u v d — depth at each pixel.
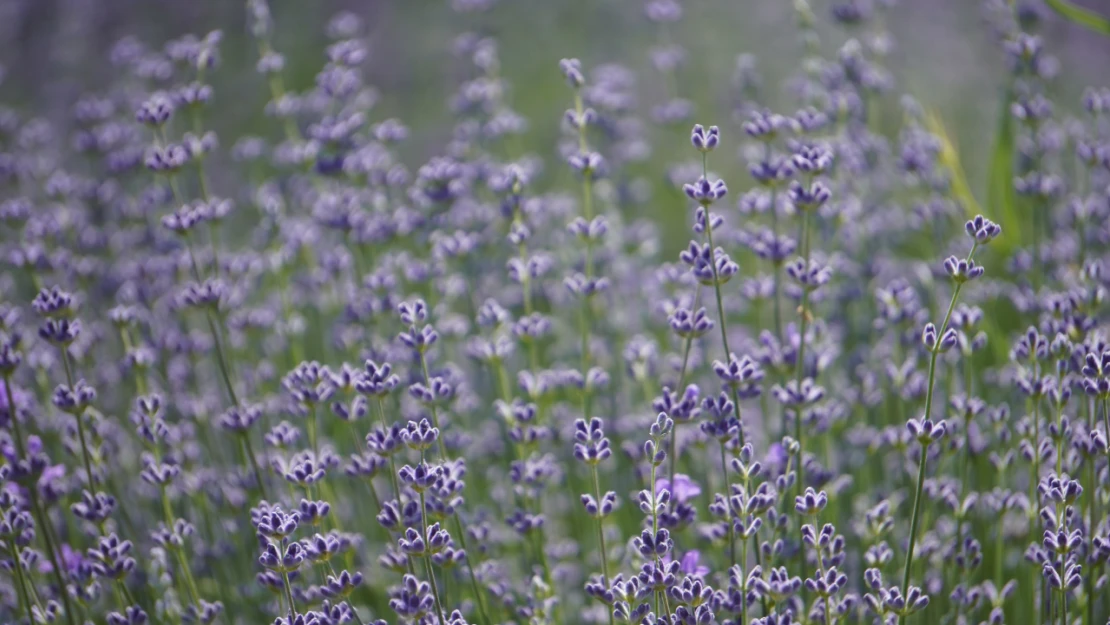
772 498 1.34
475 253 1.59
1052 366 1.46
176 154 1.48
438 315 1.57
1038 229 1.58
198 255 1.61
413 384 1.44
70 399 1.39
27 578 1.40
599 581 1.41
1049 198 1.58
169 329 1.61
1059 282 1.58
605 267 1.63
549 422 1.56
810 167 1.40
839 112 1.60
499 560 1.52
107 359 1.63
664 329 1.63
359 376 1.41
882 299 1.51
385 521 1.36
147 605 1.46
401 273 1.64
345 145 1.56
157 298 1.64
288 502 1.47
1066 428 1.38
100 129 1.72
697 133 1.37
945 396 1.50
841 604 1.36
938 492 1.42
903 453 1.46
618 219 1.66
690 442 1.46
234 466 1.57
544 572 1.44
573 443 1.54
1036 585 1.41
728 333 1.62
